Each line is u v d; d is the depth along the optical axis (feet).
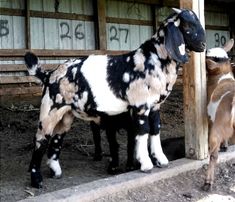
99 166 16.92
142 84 13.12
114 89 13.43
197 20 13.03
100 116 14.12
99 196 12.08
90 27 33.71
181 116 27.94
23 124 24.44
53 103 13.91
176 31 12.84
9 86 29.01
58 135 15.02
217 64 14.98
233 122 13.03
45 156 18.30
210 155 13.32
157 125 14.15
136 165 14.10
